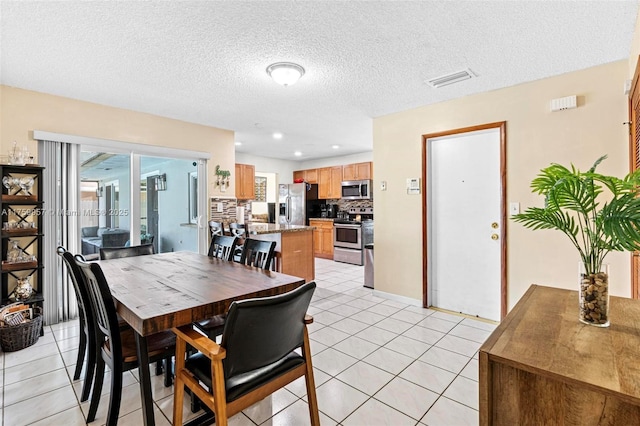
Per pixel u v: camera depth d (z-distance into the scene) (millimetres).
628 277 2420
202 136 4352
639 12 1815
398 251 3793
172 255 2945
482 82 2859
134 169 3771
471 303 3336
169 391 2012
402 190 3738
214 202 4480
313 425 1555
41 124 3051
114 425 1583
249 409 1822
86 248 3418
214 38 2105
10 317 2557
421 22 1931
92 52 2281
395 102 3414
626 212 1063
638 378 822
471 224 3328
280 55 2350
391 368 2264
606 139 2500
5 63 2447
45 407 1833
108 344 1712
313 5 1764
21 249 2840
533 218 1374
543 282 2801
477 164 3277
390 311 3461
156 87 2961
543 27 1983
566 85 2668
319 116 3951
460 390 1998
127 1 1714
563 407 872
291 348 1417
